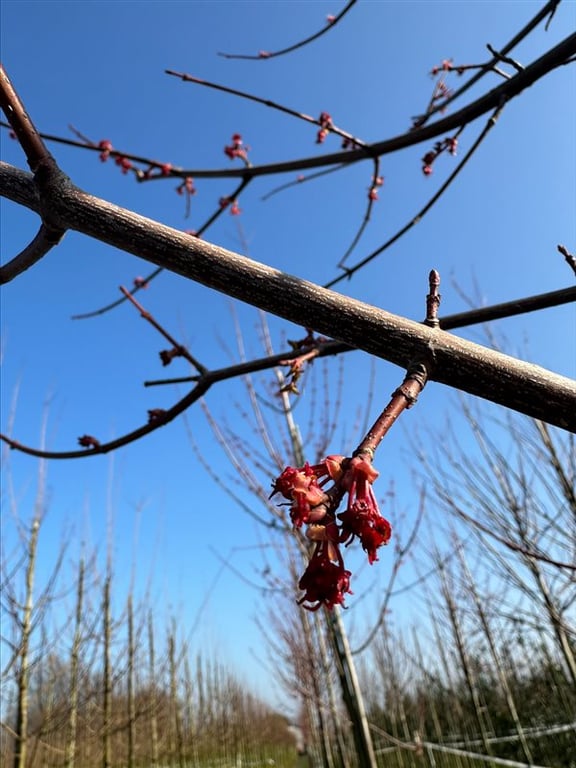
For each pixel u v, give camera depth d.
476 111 2.28
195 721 19.61
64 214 0.95
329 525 0.62
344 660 4.18
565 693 9.77
